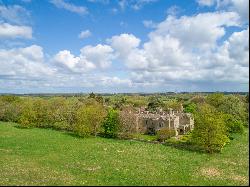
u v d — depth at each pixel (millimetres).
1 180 54031
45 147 91938
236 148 95562
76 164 70438
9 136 111938
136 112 144375
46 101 158125
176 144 99750
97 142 104125
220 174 63219
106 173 62156
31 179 55531
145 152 86688
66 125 136125
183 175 61594
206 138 89000
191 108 172875
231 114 146875
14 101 188875
